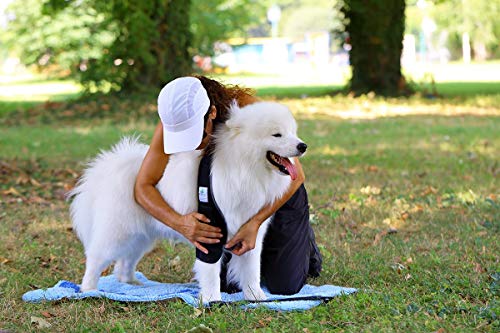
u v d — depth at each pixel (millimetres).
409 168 10391
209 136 4637
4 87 33000
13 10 34500
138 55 18500
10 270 5906
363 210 7840
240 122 4484
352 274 5664
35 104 21328
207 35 35312
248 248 4664
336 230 7094
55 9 21062
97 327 4469
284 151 4410
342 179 9625
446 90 23688
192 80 4621
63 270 6016
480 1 52344
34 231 7230
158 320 4594
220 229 4676
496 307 4586
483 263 5797
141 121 16250
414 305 4695
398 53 21031
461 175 9750
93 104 18016
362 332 4258
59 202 8633
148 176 4836
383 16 20672
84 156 11727
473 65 47812
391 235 6871
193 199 4688
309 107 19000
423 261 5875
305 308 4758
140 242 5234
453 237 6754
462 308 4621
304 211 5270
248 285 5000
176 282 5812
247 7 41219
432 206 7969
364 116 17250
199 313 4578
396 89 21016
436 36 60750
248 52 58344
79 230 5281
